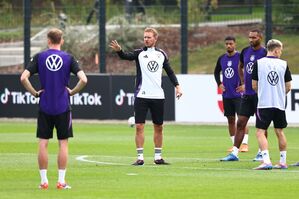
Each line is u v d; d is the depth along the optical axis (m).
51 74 34.31
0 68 102.88
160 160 44.94
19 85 82.38
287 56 92.56
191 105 77.31
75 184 36.09
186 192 33.53
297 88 73.81
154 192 33.53
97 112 80.38
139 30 104.19
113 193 33.22
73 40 101.81
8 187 35.19
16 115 82.75
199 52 103.69
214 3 109.19
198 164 44.91
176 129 71.94
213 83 76.62
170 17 108.19
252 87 42.91
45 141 34.50
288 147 56.41
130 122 73.94
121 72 99.62
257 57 47.19
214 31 108.00
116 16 107.00
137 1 111.88
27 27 81.19
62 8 108.38
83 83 34.31
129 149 54.38
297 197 32.28
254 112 47.19
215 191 33.88
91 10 104.81
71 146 56.44
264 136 42.41
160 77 44.94
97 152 52.28
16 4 107.50
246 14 108.56
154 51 44.94
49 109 34.19
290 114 74.19
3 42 106.25
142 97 44.53
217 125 75.88
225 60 53.38
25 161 46.41
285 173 40.31
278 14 88.69
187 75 77.25
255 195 32.75
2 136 64.50
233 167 43.31
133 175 39.53
